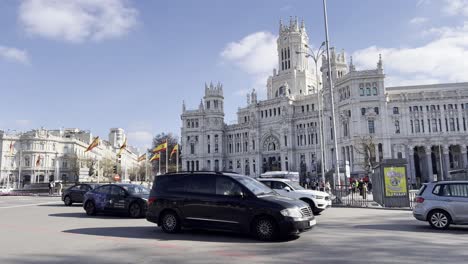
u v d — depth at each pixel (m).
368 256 11.14
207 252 11.77
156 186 16.62
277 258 10.88
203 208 15.16
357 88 86.06
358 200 33.97
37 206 32.41
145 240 14.07
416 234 15.44
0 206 32.22
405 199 29.81
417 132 86.56
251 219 14.11
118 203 23.09
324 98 102.62
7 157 123.25
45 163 128.00
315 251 11.91
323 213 25.61
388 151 82.81
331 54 103.75
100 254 11.53
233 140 129.50
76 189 33.12
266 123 119.31
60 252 11.88
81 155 140.00
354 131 84.75
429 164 85.38
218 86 135.50
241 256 11.16
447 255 11.23
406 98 87.44
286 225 13.52
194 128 131.88
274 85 130.38
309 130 108.88
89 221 20.70
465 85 92.62
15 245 13.13
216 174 15.66
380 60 85.69
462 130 85.19
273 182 25.61
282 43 132.25
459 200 16.47
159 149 78.75
